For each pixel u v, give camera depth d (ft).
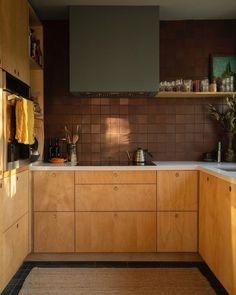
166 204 9.02
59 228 9.00
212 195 7.72
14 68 7.27
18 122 7.02
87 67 9.55
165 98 10.87
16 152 7.45
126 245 9.02
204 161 10.63
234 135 10.89
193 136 10.87
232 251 6.32
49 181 8.97
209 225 7.97
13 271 7.47
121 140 10.85
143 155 10.07
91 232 9.00
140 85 9.59
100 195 8.97
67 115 10.77
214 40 10.77
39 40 10.37
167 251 9.05
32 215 8.99
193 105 10.84
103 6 9.52
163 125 10.82
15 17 7.35
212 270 7.72
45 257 9.19
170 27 10.76
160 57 10.77
